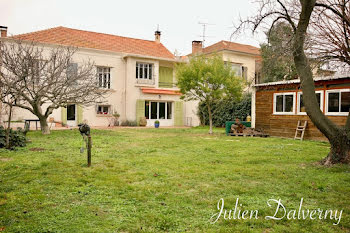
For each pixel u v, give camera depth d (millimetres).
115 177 6363
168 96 28281
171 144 12430
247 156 9367
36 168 7203
